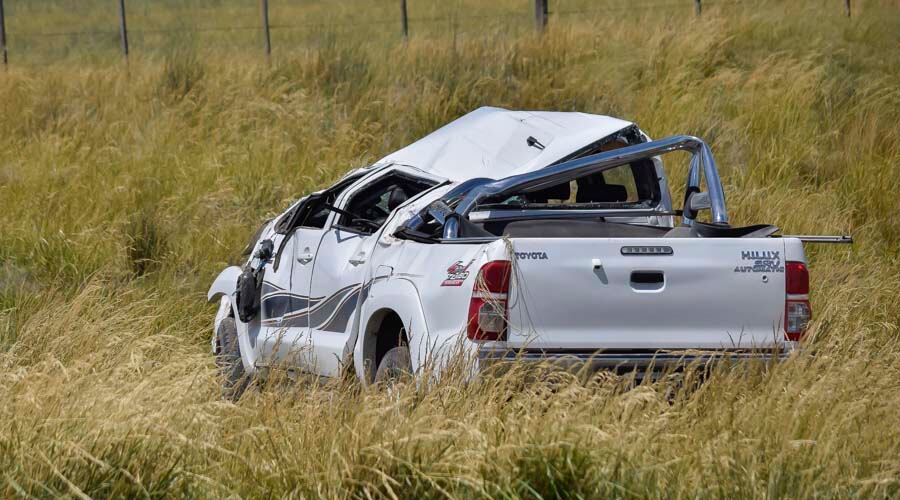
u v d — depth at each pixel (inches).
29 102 2252.7
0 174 1878.7
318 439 746.2
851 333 1040.8
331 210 1042.7
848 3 2709.2
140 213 1646.2
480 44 2354.8
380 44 2527.1
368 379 946.7
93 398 769.6
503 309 818.2
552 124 1130.0
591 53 2310.5
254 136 2020.2
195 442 729.0
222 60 2481.5
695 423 771.4
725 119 1972.2
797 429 744.3
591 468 673.0
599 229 981.8
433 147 1148.5
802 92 2039.9
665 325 844.0
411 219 961.5
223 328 1222.3
